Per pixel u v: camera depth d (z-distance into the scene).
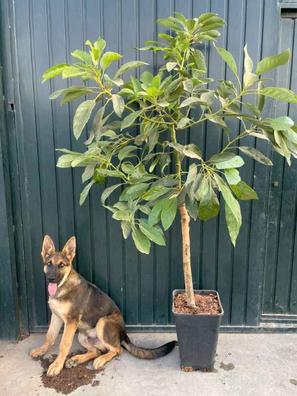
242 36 2.24
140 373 2.15
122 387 2.04
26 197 2.43
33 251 2.50
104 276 2.52
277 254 2.60
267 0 2.21
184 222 2.11
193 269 2.51
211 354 2.12
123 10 2.22
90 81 2.31
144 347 2.41
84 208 2.45
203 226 2.45
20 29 2.24
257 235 2.46
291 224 2.56
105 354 2.23
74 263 2.51
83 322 2.25
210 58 2.26
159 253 2.49
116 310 2.38
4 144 2.30
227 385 2.06
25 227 2.46
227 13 2.22
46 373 2.15
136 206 1.91
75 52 1.69
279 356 2.32
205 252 2.49
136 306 2.56
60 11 2.23
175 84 1.81
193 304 2.18
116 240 2.48
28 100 2.32
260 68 1.71
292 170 2.49
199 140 2.35
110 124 2.06
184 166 2.36
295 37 2.36
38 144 2.38
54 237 2.48
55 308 2.17
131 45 2.26
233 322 2.58
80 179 2.42
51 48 2.26
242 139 2.35
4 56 2.25
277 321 2.61
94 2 2.22
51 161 2.39
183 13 2.23
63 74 1.63
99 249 2.49
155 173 2.37
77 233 2.48
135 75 2.29
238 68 2.27
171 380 2.10
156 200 1.84
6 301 2.43
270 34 2.24
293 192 2.52
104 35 2.25
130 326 2.58
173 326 2.58
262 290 2.62
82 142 2.37
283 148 1.71
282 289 2.63
